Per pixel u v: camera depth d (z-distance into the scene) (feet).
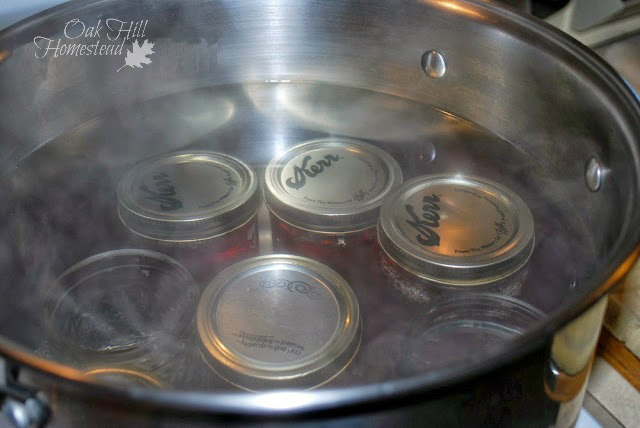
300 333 1.91
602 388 2.71
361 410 1.23
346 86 2.94
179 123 2.77
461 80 2.65
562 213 2.30
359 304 2.06
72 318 1.95
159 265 2.13
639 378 2.69
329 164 2.49
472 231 2.15
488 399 1.40
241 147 2.64
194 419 1.23
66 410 1.35
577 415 1.92
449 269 2.02
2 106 2.44
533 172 2.45
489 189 2.30
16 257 2.19
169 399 1.18
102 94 2.76
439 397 1.29
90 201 2.41
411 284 2.10
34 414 1.38
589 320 1.49
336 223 2.26
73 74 2.62
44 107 2.60
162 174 2.44
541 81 2.33
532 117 2.45
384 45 2.75
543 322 1.35
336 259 2.26
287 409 1.17
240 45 2.85
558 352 1.46
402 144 2.60
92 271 2.11
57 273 2.13
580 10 3.26
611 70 2.02
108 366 1.80
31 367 1.26
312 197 2.32
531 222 2.18
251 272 2.09
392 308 2.05
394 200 2.28
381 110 2.80
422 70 2.75
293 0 2.71
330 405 1.18
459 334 1.92
